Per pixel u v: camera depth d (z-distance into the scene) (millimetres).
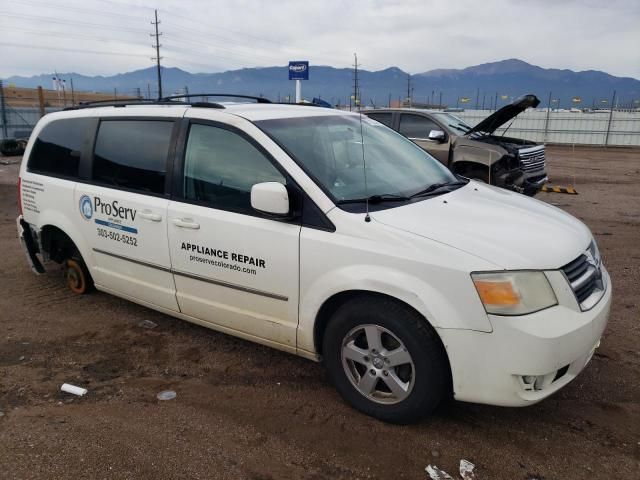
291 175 3250
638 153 24688
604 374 3619
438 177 4051
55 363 3883
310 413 3207
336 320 3119
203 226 3578
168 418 3162
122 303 4996
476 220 3129
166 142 3887
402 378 2994
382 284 2852
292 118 3750
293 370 3748
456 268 2711
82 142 4520
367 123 4355
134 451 2840
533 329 2627
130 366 3840
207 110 3736
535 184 9609
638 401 3305
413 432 3008
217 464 2746
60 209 4660
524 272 2699
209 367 3811
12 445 2881
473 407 3256
